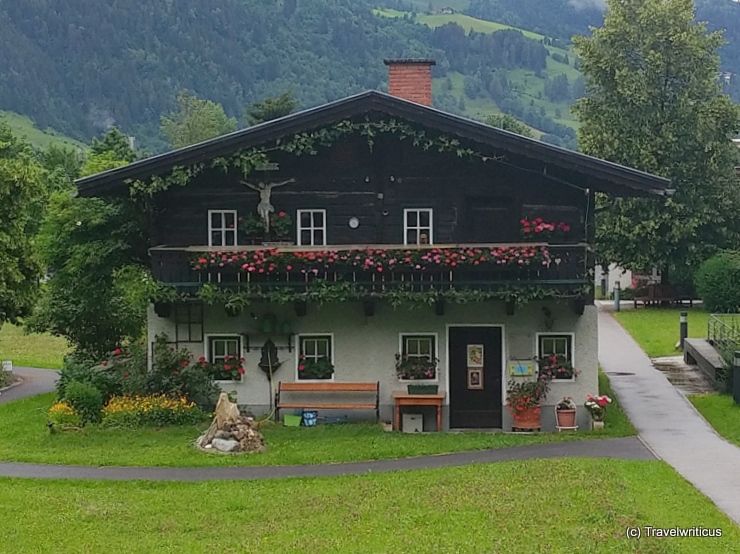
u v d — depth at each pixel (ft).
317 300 70.44
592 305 72.08
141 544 43.19
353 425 71.41
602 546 39.91
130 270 76.02
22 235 96.37
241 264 70.28
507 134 70.03
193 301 71.20
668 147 144.25
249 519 47.34
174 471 58.49
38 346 151.53
